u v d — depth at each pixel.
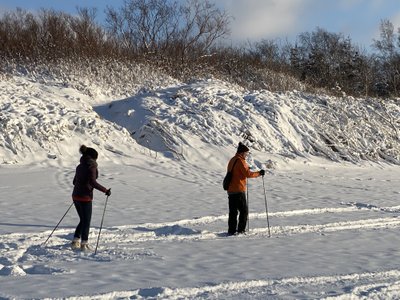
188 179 16.92
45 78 27.48
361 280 6.89
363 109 27.95
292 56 63.75
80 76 28.03
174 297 5.96
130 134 21.20
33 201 12.52
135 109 22.81
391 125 27.36
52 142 18.14
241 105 24.23
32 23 33.56
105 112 23.64
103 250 8.40
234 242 9.34
